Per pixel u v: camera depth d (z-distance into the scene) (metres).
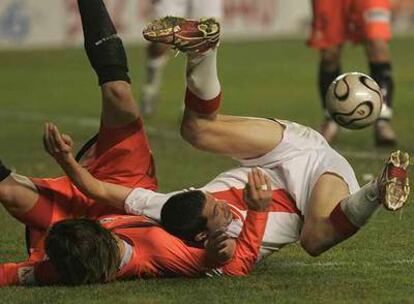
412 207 26.48
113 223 20.17
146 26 20.33
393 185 18.31
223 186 20.80
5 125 49.06
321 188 20.03
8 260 22.59
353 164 34.69
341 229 19.36
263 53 88.19
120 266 19.45
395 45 93.50
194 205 19.56
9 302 18.48
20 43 94.88
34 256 20.30
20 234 25.25
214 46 20.45
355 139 41.38
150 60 51.03
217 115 21.20
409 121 47.56
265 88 64.12
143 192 20.56
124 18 97.06
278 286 19.27
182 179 32.78
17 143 42.62
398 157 18.41
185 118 21.20
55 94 62.78
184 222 19.53
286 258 21.89
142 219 20.27
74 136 44.47
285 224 20.28
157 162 36.41
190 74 20.69
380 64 39.25
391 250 22.77
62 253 19.05
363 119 22.72
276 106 54.59
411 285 19.38
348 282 19.61
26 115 52.84
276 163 20.84
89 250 19.05
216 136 21.08
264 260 21.56
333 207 19.73
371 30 39.38
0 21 94.12
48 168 35.84
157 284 19.42
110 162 21.28
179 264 19.56
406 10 110.44
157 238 19.66
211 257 19.44
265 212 19.77
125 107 21.09
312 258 21.91
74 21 96.00
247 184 19.55
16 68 79.81
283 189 20.56
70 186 20.98
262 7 104.75
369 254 22.38
